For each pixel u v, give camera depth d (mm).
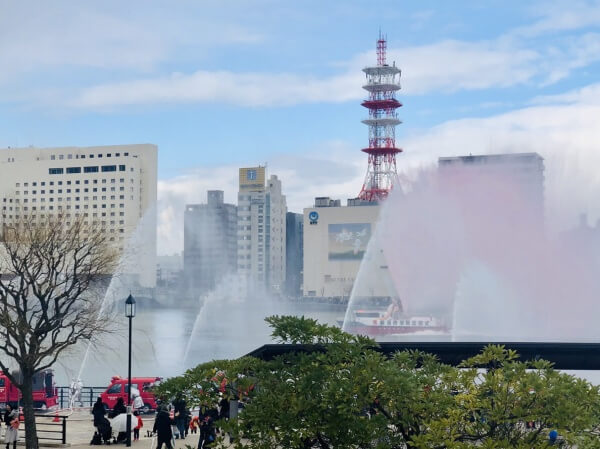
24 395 61594
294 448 36219
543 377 36406
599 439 33219
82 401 94250
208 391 39438
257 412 36438
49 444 61750
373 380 35438
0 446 60781
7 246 81500
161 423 56250
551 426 34594
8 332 65750
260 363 39406
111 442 62438
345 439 35031
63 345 68125
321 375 36406
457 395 36500
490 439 33438
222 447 37625
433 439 33594
